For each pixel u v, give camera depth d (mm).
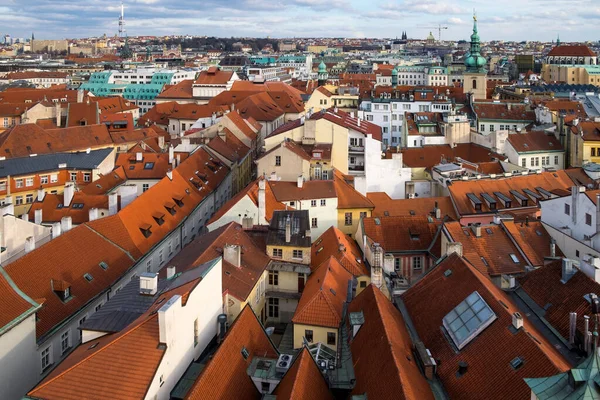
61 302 80188
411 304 70188
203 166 148875
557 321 64875
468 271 66750
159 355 56250
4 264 85000
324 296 76188
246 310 67438
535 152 157625
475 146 166125
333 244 95625
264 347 65812
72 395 52219
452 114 184250
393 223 105688
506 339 54969
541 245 94375
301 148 142875
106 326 64750
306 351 58406
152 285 68562
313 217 117562
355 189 126750
